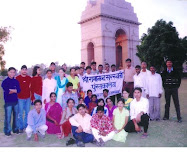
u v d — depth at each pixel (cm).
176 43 3378
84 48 4066
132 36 4231
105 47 3675
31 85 776
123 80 1013
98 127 570
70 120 597
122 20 3994
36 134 613
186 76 4116
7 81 666
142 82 870
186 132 657
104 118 581
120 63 4588
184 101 1271
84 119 605
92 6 3844
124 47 4253
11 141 609
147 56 3438
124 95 749
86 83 948
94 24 3794
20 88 696
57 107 697
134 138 616
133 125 647
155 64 3466
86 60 4025
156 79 845
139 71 887
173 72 819
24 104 728
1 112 1082
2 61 2591
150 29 3509
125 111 644
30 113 625
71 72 827
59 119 691
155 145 546
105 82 982
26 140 618
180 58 3466
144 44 3550
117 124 639
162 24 3428
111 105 732
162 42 3234
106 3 3719
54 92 727
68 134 673
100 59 3662
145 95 875
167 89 830
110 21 3794
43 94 767
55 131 681
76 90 815
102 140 554
